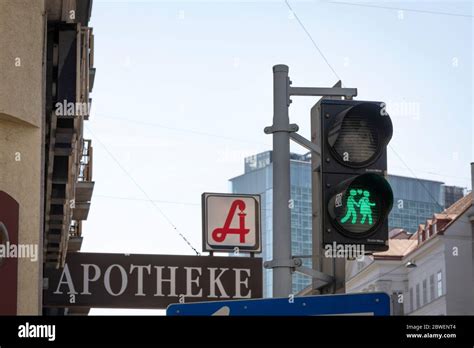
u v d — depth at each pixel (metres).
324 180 6.76
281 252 7.20
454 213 73.88
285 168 7.32
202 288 12.87
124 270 13.03
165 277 12.94
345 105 6.90
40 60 10.80
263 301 5.77
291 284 7.16
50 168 15.91
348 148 6.77
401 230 85.56
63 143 15.10
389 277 79.19
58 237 18.91
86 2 17.50
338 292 7.07
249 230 10.76
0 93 10.25
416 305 76.44
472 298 70.88
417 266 76.31
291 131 7.34
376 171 6.79
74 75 13.94
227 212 10.75
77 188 21.19
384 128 6.81
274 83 7.44
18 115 10.41
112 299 13.01
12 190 10.40
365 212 6.59
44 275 13.05
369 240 6.59
